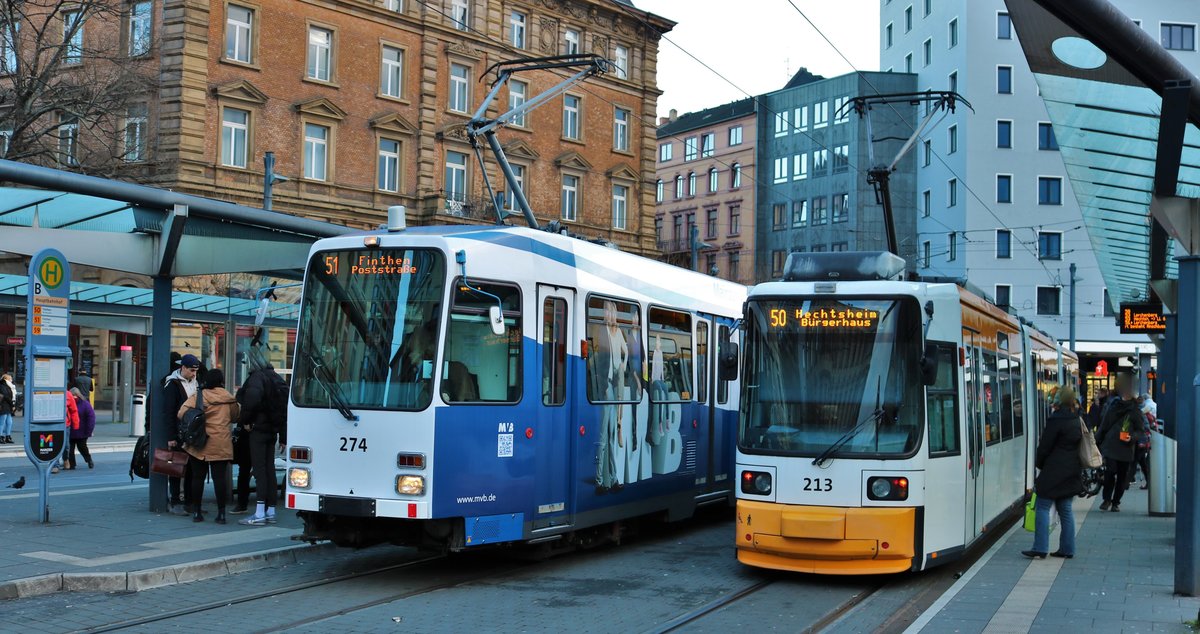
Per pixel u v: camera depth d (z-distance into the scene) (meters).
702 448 14.77
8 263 36.25
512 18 46.50
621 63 51.47
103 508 14.18
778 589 10.42
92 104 31.05
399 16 41.56
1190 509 9.71
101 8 32.09
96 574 9.65
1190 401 9.70
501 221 16.66
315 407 10.43
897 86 68.50
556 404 11.40
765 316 11.05
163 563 10.27
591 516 11.90
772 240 77.50
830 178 72.12
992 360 13.55
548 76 47.78
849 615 9.23
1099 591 10.03
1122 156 15.08
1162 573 11.11
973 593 9.96
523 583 10.61
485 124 17.06
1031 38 10.27
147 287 37.12
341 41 40.03
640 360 13.13
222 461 13.05
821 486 10.43
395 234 10.59
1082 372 64.56
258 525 12.92
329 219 39.53
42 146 32.16
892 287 10.73
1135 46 7.62
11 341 39.94
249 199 37.25
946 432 11.06
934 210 65.69
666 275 13.99
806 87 74.56
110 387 41.22
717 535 14.52
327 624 8.56
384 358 10.28
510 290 10.87
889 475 10.32
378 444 10.09
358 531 10.52
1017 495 15.84
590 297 12.03
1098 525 15.40
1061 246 61.25
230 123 37.00
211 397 12.98
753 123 78.88
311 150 39.34
